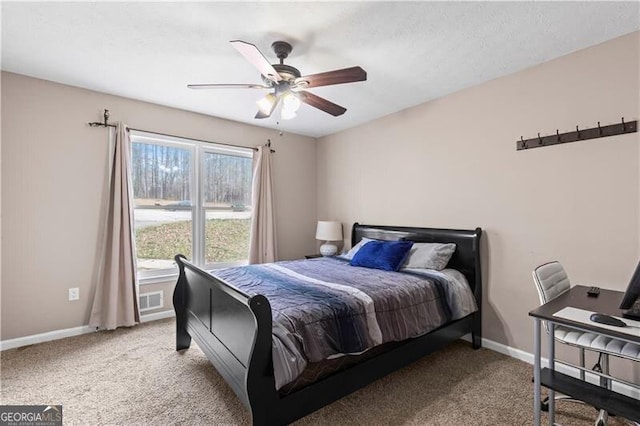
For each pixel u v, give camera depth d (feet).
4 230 8.51
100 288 9.73
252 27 6.38
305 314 5.51
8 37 6.82
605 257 6.90
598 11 5.84
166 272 11.46
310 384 5.29
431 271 8.93
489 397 6.59
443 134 10.07
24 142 8.75
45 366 7.64
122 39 6.89
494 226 8.84
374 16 6.00
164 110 11.12
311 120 12.65
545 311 5.13
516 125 8.35
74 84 9.32
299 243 14.96
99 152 9.87
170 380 7.11
